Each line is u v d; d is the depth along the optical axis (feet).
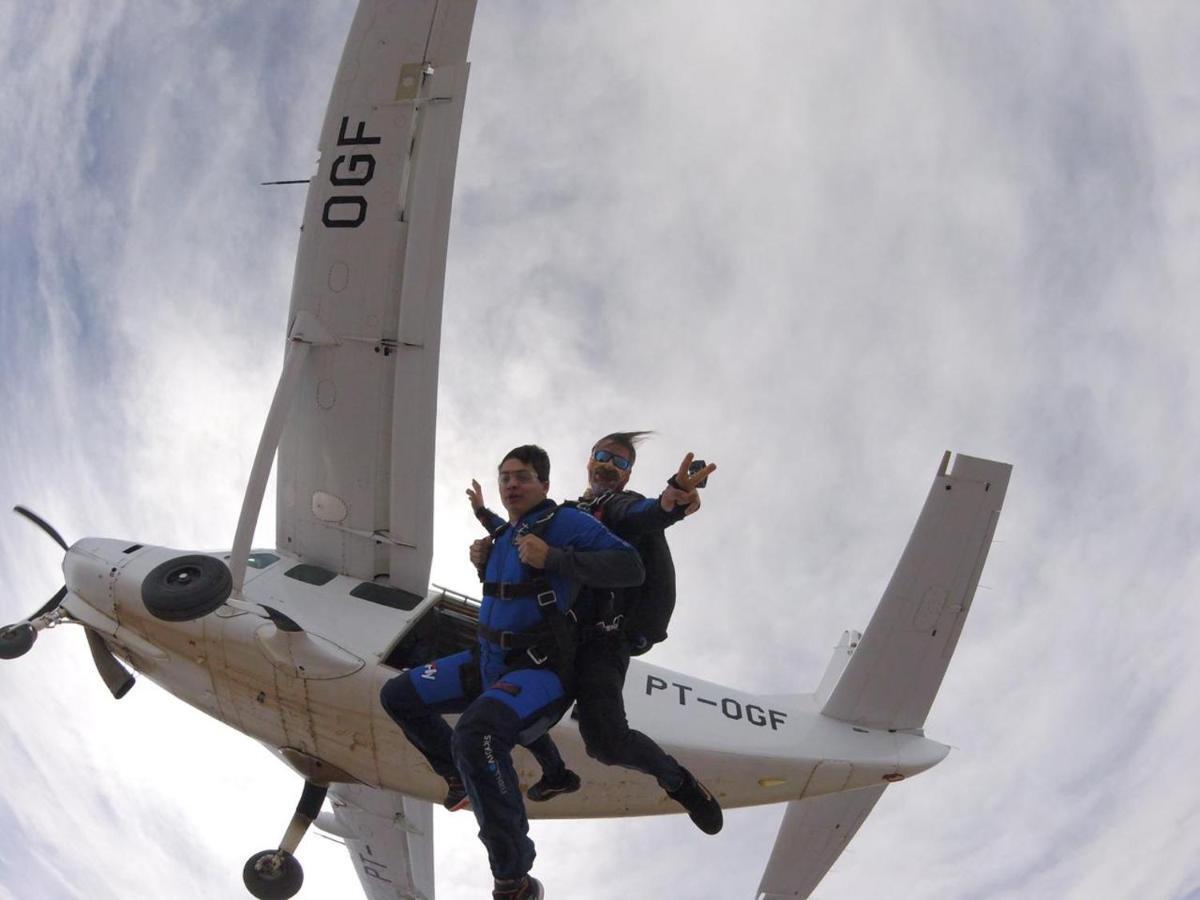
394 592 22.91
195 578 18.98
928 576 23.81
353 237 22.61
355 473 23.36
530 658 12.16
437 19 21.97
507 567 12.52
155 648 22.00
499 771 11.39
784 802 24.29
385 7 22.20
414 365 22.54
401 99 22.30
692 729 22.75
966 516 23.52
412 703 13.28
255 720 22.06
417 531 23.08
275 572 23.31
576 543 12.18
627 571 11.76
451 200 22.13
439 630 22.68
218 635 21.12
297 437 23.65
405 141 22.31
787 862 27.09
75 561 23.07
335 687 20.70
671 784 13.00
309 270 22.90
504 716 11.59
